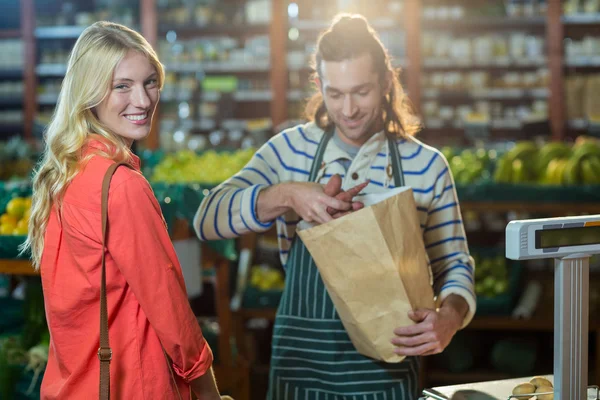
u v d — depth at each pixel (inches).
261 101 271.9
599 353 137.0
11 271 94.3
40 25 268.2
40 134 209.2
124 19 262.5
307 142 76.4
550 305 149.6
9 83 273.4
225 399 63.2
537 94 244.7
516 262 156.5
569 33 252.7
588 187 146.4
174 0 260.5
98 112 57.6
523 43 246.8
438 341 64.9
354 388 71.2
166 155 192.5
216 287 111.1
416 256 64.3
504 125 247.0
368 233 61.7
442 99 263.6
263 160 77.0
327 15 253.4
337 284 64.0
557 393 48.9
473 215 205.8
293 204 66.2
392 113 75.1
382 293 63.7
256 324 180.2
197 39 267.9
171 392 56.0
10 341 100.9
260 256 166.7
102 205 52.9
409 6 245.1
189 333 55.6
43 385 58.1
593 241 48.6
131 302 55.1
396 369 71.3
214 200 72.2
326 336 71.7
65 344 56.0
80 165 54.6
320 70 69.6
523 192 149.6
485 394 54.9
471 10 248.8
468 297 72.0
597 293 153.1
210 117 259.9
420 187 74.2
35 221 57.0
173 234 98.1
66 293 55.3
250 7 258.5
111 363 54.6
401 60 248.5
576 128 244.4
